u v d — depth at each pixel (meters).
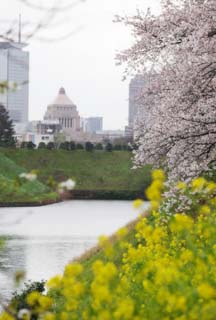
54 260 44.47
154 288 10.11
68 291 9.51
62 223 71.25
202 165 26.22
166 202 26.75
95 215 83.12
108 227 67.31
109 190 129.62
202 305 8.72
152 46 29.77
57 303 16.64
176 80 27.00
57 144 174.00
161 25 28.94
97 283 9.06
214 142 26.53
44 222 71.88
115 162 147.62
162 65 30.19
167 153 27.78
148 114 30.94
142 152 28.20
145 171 141.00
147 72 31.75
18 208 92.69
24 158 144.25
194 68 26.39
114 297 9.38
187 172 26.08
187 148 26.81
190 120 26.14
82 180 138.00
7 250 49.03
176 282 9.21
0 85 9.88
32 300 10.36
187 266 11.94
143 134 31.67
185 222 10.67
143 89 31.77
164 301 9.26
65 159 147.25
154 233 12.12
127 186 134.62
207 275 10.88
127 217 79.94
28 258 45.28
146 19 30.00
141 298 10.41
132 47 30.56
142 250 13.77
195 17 27.28
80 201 117.25
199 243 13.11
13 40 9.93
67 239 56.72
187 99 26.77
